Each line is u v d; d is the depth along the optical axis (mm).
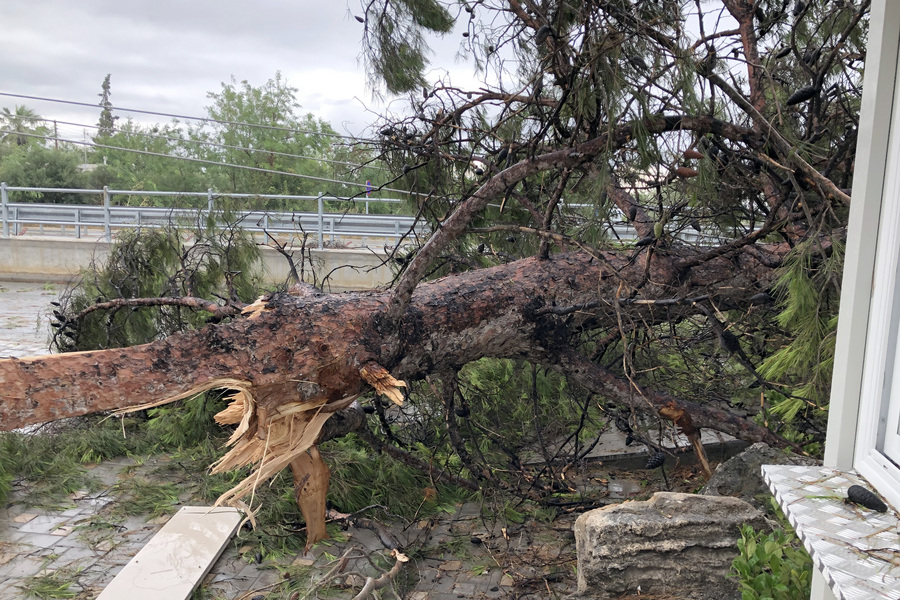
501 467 5301
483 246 5320
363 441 5473
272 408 3537
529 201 4945
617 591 3143
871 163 1715
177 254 6363
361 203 13859
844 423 1854
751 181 4238
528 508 4879
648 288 4234
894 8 1649
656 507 3291
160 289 6391
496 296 4023
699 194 4117
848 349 1818
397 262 5328
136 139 24406
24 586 3678
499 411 5988
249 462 3840
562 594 3721
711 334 5023
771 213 3697
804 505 1655
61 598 3570
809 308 3322
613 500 4926
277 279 11734
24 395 2850
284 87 23453
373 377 3562
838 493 1712
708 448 5555
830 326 3240
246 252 7035
